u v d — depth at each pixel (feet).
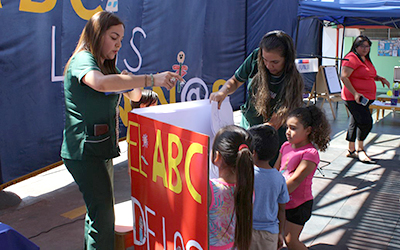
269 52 8.63
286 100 9.12
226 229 6.39
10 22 11.14
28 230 11.45
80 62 7.12
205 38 18.24
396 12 21.81
